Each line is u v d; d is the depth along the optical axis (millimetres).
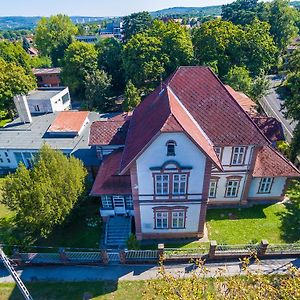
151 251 22797
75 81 69688
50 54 105312
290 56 35969
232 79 50875
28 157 39656
